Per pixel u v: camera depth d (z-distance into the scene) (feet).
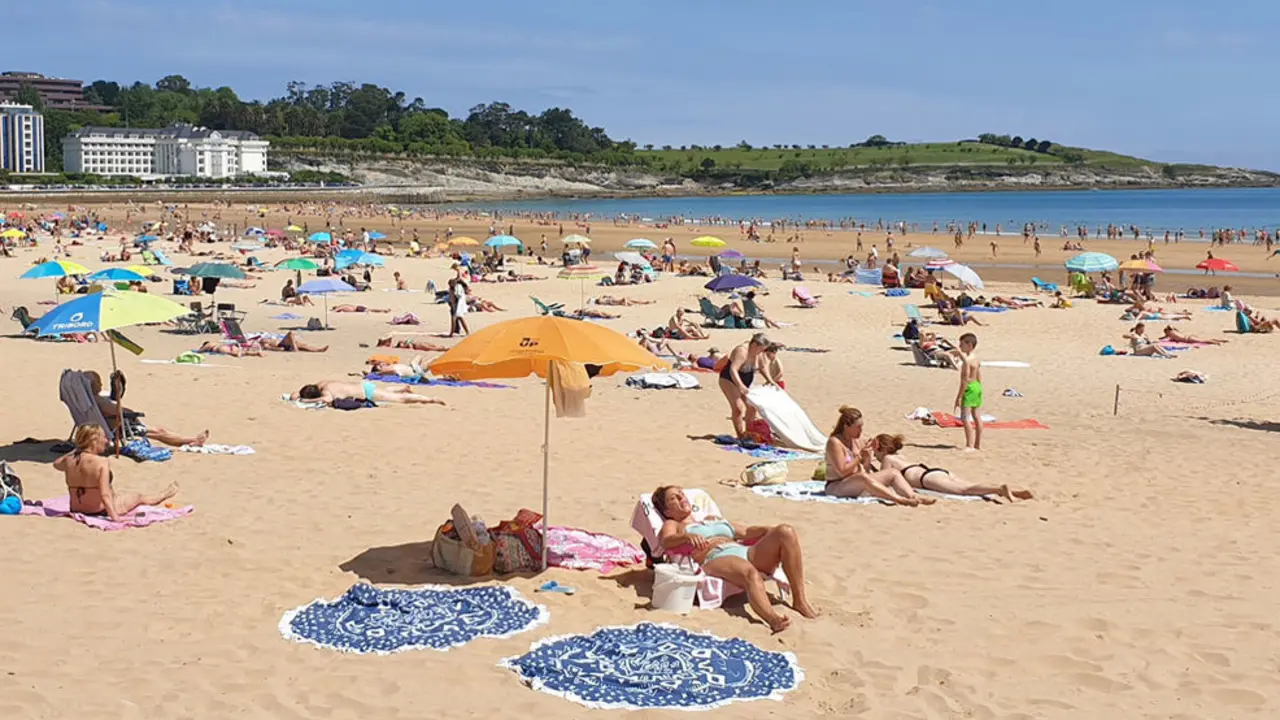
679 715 20.22
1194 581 28.45
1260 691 21.49
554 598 26.50
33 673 21.67
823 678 22.15
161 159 641.40
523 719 20.02
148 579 27.53
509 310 116.57
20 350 71.05
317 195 577.02
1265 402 64.54
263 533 31.78
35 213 378.12
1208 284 162.71
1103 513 35.88
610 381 65.10
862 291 138.10
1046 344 93.91
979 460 44.96
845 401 62.80
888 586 27.81
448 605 25.62
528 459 42.98
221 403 53.26
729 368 47.60
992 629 24.84
